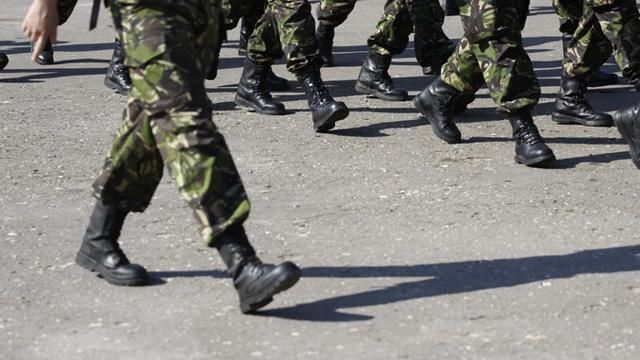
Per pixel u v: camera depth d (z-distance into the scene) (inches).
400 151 811.4
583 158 791.7
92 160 795.4
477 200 693.3
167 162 500.1
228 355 478.9
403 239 623.2
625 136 763.4
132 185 542.0
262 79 936.3
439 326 507.2
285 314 520.7
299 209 679.1
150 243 617.6
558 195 703.7
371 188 721.6
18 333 503.8
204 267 582.2
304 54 848.9
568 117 891.4
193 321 514.3
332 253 601.9
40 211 680.4
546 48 1274.6
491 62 763.4
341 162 783.7
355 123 897.5
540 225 645.9
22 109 953.5
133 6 500.1
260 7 992.2
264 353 480.1
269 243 617.6
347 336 496.7
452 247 609.3
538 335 497.7
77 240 627.5
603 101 981.8
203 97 500.1
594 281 559.8
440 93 827.4
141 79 499.5
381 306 529.7
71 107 962.7
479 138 845.8
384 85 983.6
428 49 987.9
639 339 494.0
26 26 505.4
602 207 680.4
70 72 1133.7
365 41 1330.0
